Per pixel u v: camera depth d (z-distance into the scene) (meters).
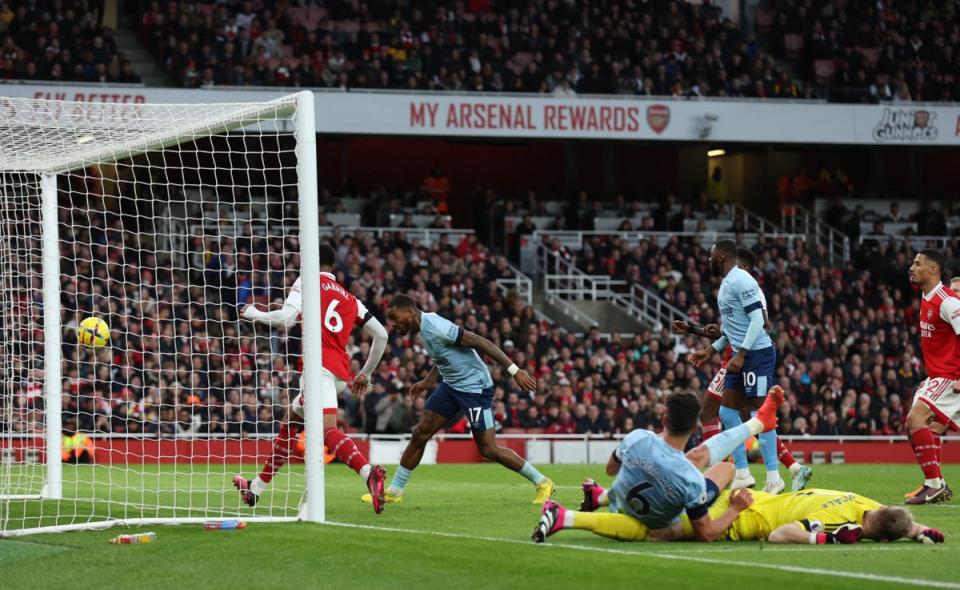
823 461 30.42
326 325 12.92
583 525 9.88
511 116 36.59
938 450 14.62
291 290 12.59
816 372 33.75
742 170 47.31
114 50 35.16
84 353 26.19
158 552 9.88
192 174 35.38
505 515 12.82
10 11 35.50
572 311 36.06
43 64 33.78
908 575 8.22
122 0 40.22
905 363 33.78
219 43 36.25
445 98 36.25
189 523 11.70
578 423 29.16
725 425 14.73
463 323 31.88
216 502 14.48
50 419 15.23
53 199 15.48
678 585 7.67
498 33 41.19
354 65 37.66
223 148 35.94
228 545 10.05
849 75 41.44
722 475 9.88
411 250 35.06
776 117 38.41
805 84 42.06
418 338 30.80
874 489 17.94
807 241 42.28
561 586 7.81
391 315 13.38
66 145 14.01
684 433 9.63
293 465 23.50
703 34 42.69
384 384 28.66
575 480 20.30
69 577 9.07
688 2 45.25
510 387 30.09
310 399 11.98
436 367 14.25
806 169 46.56
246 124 13.23
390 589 8.08
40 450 17.45
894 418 31.72
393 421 28.20
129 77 34.34
